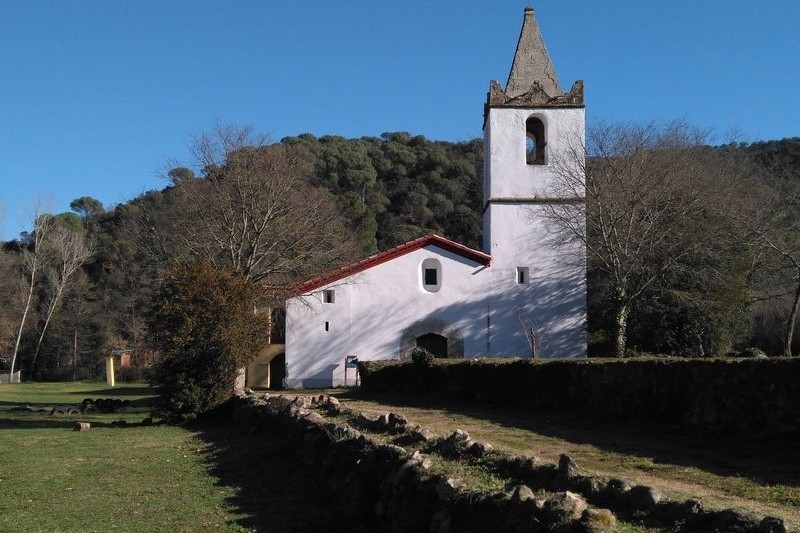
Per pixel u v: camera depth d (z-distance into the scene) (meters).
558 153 37.72
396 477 9.27
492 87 38.31
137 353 67.38
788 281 35.66
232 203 36.28
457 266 38.38
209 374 23.88
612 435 15.43
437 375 27.22
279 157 38.22
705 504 6.90
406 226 80.19
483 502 7.50
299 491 12.12
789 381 12.83
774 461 11.66
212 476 13.92
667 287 34.19
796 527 6.62
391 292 38.34
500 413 20.69
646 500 6.86
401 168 96.88
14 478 14.25
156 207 63.91
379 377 31.69
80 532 10.19
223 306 23.97
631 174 34.97
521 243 38.16
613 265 34.16
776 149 59.06
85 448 18.12
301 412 16.33
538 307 37.94
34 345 74.69
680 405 15.51
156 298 24.39
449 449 10.05
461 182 93.69
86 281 77.75
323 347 38.00
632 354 33.78
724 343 34.31
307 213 39.44
